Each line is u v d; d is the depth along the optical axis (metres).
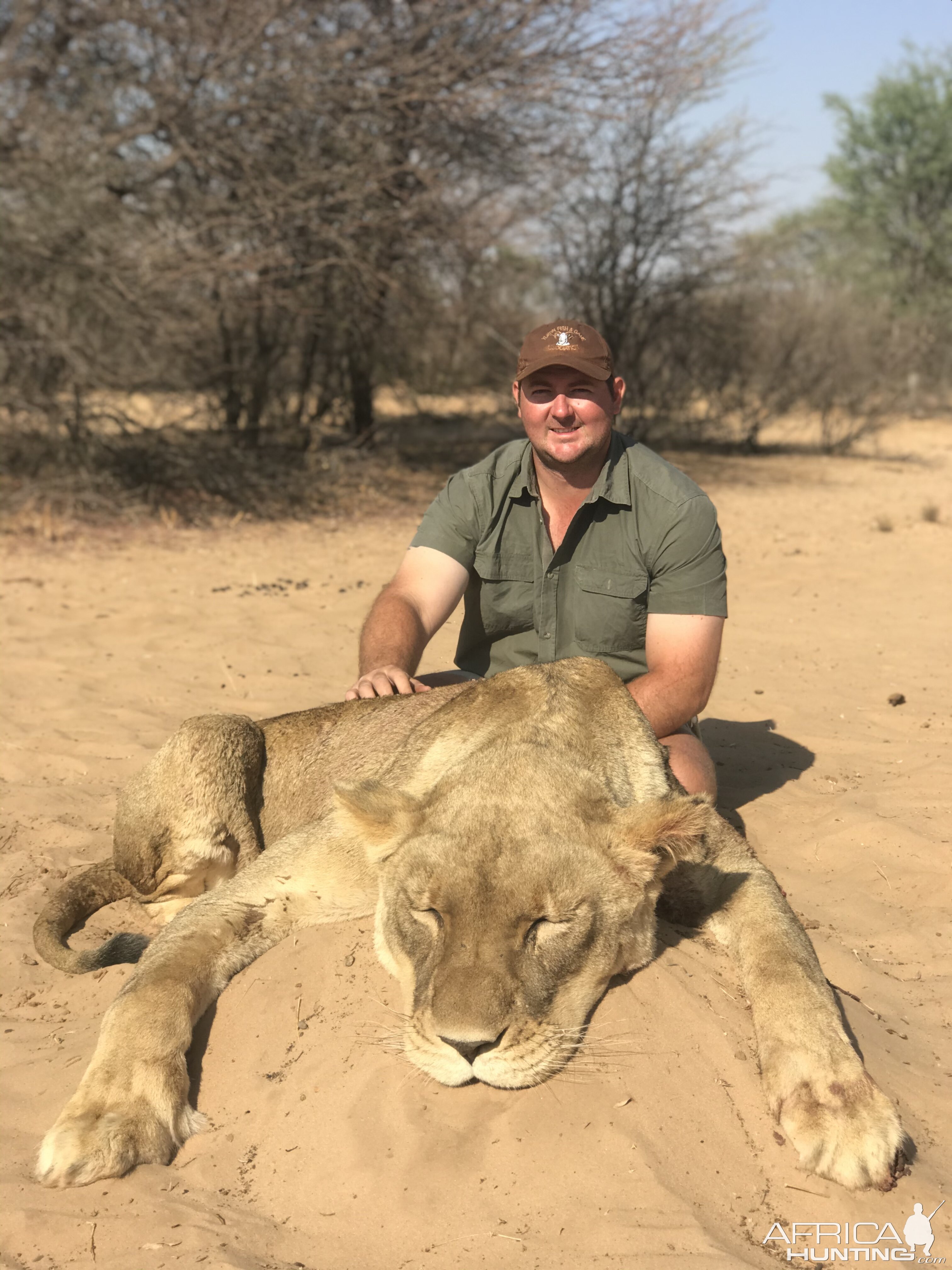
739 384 24.53
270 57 15.16
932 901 4.21
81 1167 2.73
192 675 7.51
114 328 14.20
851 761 5.73
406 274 17.80
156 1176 2.78
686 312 23.03
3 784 5.62
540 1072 2.80
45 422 14.48
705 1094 2.85
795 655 7.96
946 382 34.75
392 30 16.47
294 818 4.30
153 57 15.23
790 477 20.09
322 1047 3.02
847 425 26.33
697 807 2.97
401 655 4.30
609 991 3.06
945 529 14.05
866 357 24.86
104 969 3.84
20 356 13.95
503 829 2.93
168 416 17.78
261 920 3.42
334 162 16.11
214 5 14.69
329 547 12.89
